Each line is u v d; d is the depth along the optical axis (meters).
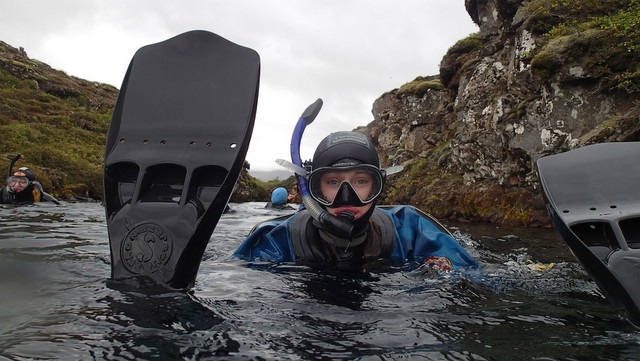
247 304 1.28
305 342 1.00
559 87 5.63
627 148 1.52
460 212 7.07
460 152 7.36
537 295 1.52
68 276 1.52
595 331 1.10
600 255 1.24
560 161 1.57
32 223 3.71
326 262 2.01
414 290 1.52
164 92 1.58
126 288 1.32
